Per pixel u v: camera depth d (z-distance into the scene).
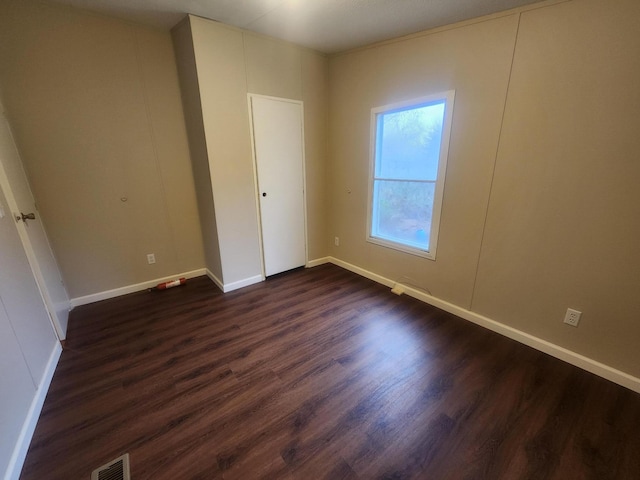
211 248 3.08
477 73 2.06
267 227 3.17
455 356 2.02
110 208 2.70
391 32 2.43
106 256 2.77
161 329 2.35
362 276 3.40
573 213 1.79
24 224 1.91
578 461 1.32
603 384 1.76
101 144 2.54
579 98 1.67
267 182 3.05
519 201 2.01
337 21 2.27
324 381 1.79
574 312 1.88
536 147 1.87
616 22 1.50
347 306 2.71
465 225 2.34
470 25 2.05
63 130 2.36
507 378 1.81
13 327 1.47
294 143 3.15
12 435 1.29
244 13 2.20
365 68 2.83
